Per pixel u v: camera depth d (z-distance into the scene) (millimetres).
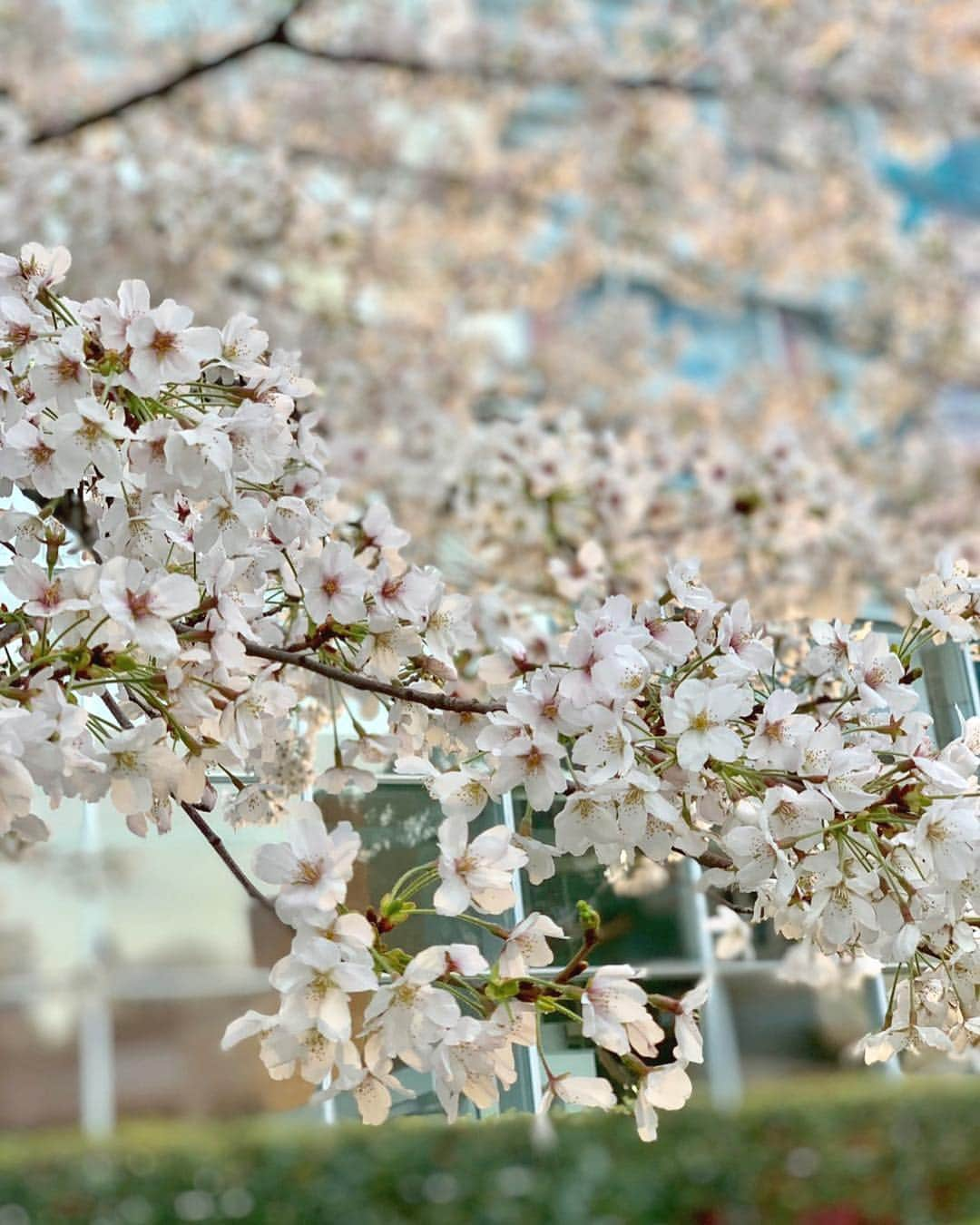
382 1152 3764
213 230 3402
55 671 966
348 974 871
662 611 1129
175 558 1139
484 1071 939
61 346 998
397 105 4949
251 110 4684
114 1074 4562
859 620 1984
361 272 4551
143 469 1037
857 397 6078
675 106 5102
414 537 2758
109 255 3393
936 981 1083
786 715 1023
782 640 2031
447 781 1021
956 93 5117
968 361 5980
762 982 2172
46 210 3332
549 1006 949
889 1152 3732
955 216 8680
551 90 5191
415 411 3902
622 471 2623
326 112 4691
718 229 5512
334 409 3447
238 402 1134
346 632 1199
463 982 932
